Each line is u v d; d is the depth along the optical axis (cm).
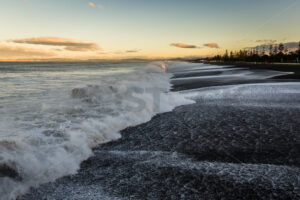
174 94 1098
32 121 528
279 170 340
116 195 277
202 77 2333
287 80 1642
